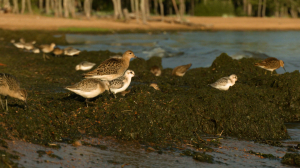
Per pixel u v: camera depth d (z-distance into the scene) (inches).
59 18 2942.9
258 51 1472.7
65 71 877.2
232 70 808.9
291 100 627.2
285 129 513.7
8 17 2736.2
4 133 345.1
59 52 1077.1
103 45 1699.1
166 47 1583.4
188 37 2226.9
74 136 394.6
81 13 3599.9
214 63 859.4
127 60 597.3
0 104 416.8
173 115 456.4
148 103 454.3
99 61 997.2
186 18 3730.3
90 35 2220.7
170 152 382.3
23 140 349.4
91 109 451.5
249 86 630.5
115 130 419.8
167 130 445.1
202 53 1400.1
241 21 3563.0
